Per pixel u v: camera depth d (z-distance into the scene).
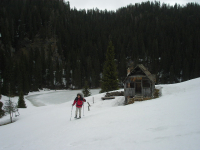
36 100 47.22
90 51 111.75
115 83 43.12
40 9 134.62
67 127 8.15
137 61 96.31
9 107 21.95
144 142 4.20
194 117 5.95
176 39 114.81
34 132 9.34
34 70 76.06
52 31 122.44
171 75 89.31
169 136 4.37
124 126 6.23
